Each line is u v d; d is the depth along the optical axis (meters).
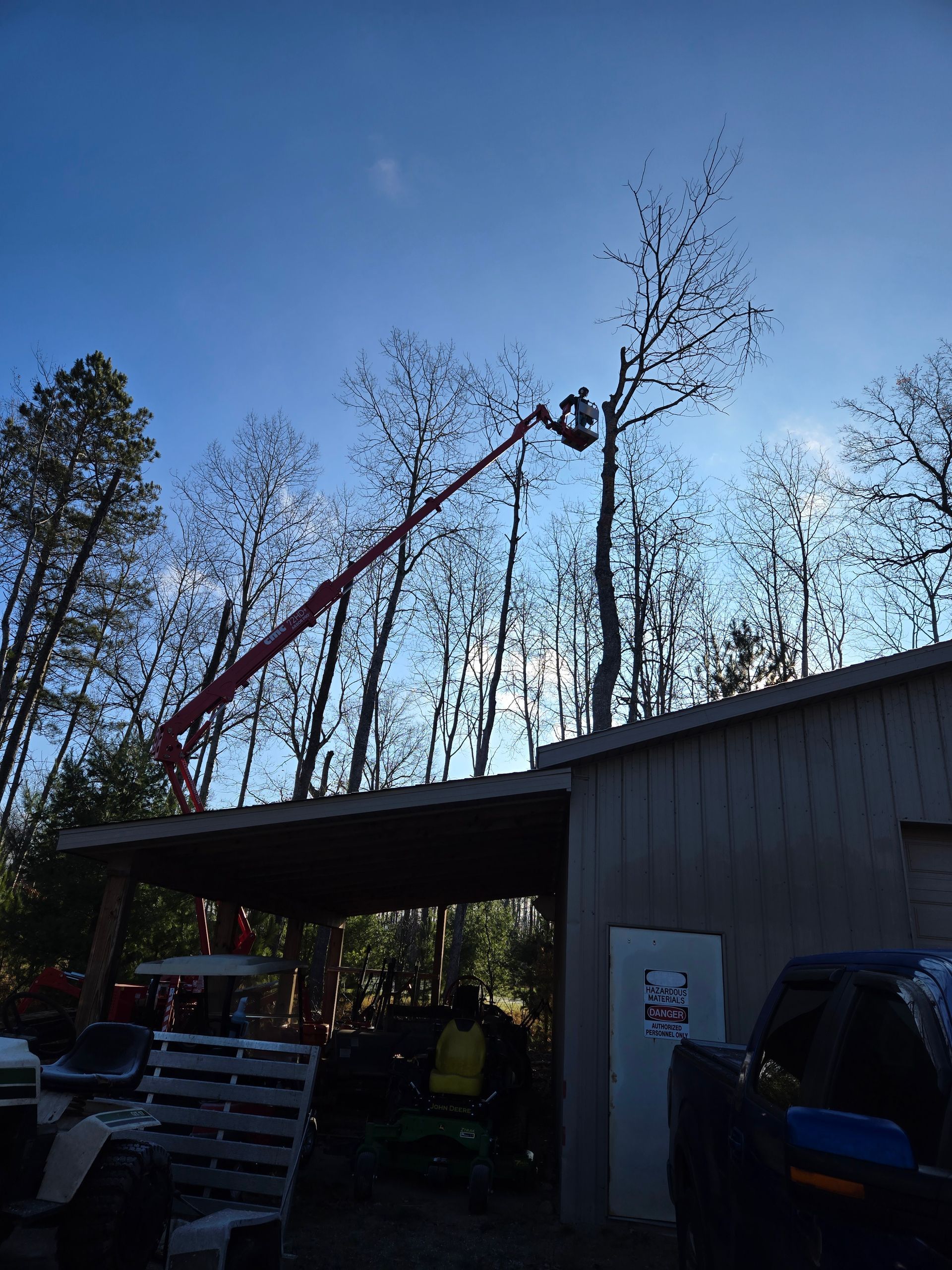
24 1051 4.22
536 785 8.12
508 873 13.54
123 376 34.44
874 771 8.04
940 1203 2.01
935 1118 2.21
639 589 30.41
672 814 8.03
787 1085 3.03
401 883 13.73
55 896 14.68
